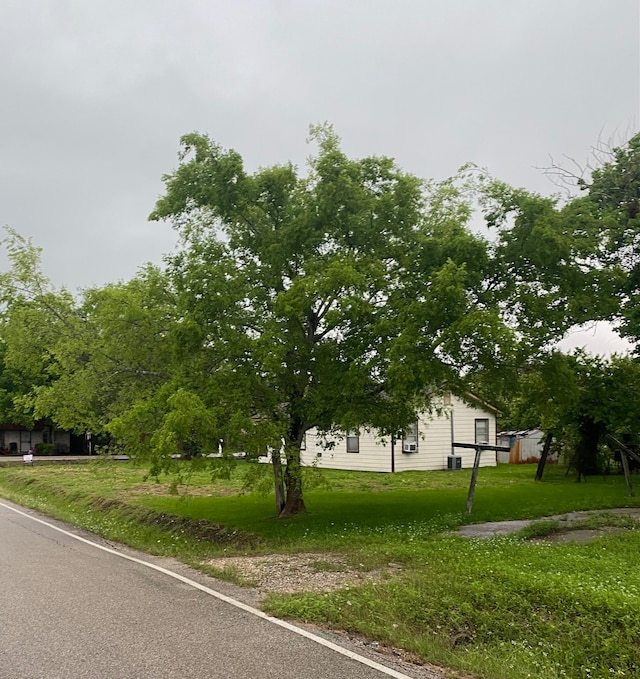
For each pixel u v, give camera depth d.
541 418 25.91
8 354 19.39
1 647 6.53
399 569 10.30
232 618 7.62
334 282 14.18
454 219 15.80
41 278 19.23
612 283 17.22
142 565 11.12
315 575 10.00
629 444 29.42
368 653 6.48
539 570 9.62
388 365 15.12
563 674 6.14
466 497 21.58
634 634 6.74
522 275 15.98
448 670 6.11
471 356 15.45
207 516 18.50
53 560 11.64
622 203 21.42
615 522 15.66
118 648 6.50
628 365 23.70
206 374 16.16
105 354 17.80
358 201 15.92
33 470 36.22
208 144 16.62
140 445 15.34
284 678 5.73
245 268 16.64
